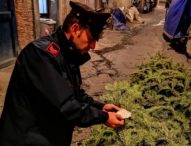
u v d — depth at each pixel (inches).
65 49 57.7
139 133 76.5
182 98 100.3
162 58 144.9
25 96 59.1
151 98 102.0
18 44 271.3
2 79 215.9
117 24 517.3
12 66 253.4
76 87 63.1
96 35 58.1
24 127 60.1
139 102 100.3
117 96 94.6
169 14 370.6
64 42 57.6
